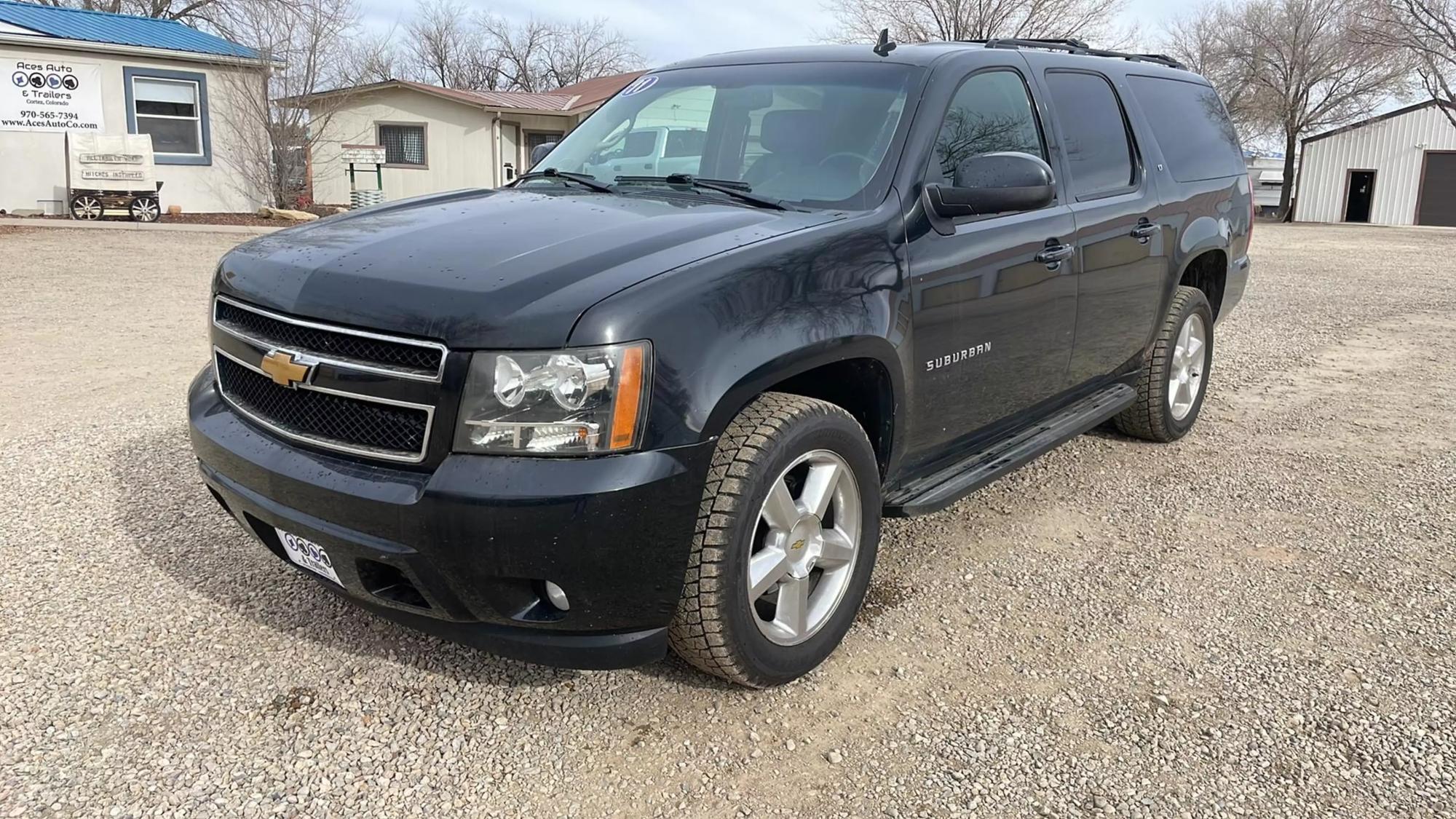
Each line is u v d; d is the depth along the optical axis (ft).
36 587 11.18
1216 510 14.12
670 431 7.79
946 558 12.44
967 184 10.45
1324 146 125.80
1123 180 14.67
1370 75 126.72
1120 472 15.80
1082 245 13.06
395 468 8.00
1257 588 11.62
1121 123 15.02
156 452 15.92
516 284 7.95
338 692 9.29
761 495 8.49
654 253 8.56
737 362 8.17
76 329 26.00
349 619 10.64
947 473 11.75
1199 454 16.79
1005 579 11.86
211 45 65.57
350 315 8.13
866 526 9.93
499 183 76.95
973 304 11.12
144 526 12.98
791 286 8.84
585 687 9.45
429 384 7.72
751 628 8.71
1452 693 9.38
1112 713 9.09
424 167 78.02
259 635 10.27
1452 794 7.96
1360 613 10.99
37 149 57.93
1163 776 8.20
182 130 63.10
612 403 7.59
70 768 8.11
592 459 7.60
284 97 68.74
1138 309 15.05
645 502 7.68
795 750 8.54
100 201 57.52
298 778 8.08
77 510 13.44
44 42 56.44
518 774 8.19
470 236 9.20
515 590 7.92
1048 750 8.54
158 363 22.31
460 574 7.69
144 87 60.90
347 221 10.41
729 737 8.71
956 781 8.13
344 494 7.95
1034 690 9.46
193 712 8.93
